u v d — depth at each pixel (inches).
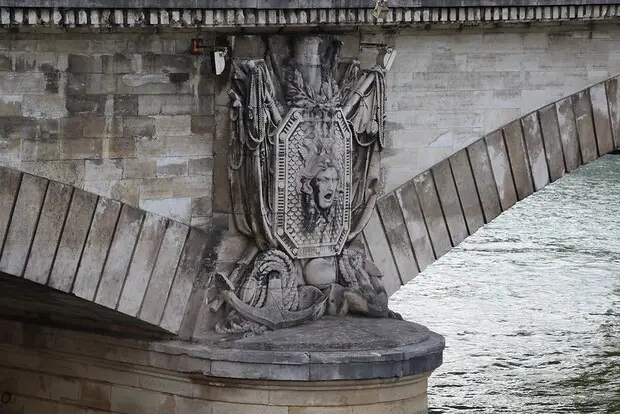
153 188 2012.8
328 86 2090.3
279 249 2074.3
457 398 2672.2
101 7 1891.0
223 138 2054.6
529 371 2839.6
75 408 2145.7
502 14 2230.6
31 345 2171.5
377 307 2135.8
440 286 3572.8
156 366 2057.1
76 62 1939.0
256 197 2047.2
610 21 2367.1
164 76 2007.9
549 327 3161.9
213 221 2065.7
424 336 2087.8
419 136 2251.5
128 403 2097.7
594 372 2844.5
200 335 2038.6
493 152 2313.0
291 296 2079.2
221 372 2007.9
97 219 1962.4
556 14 2274.9
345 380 2011.6
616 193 5428.2
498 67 2309.3
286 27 2057.1
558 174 2373.3
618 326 3181.6
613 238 4350.4
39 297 2037.4
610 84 2395.4
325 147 2087.8
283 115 2063.2
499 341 3041.3
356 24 2103.8
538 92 2347.4
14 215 1900.8
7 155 1898.4
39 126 1919.3
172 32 2001.7
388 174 2229.3
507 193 2331.4
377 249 2210.9
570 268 3821.4
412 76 2239.2
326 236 2110.0
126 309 1996.8
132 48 1979.6
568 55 2362.2
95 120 1958.7
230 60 2043.6
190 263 2048.5
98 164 1964.8
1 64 1888.5
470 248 4128.9
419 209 2250.2
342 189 2113.7
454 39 2265.0
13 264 1900.8
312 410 2015.3
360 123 2148.1
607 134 2405.3
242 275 2062.0
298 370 1998.0
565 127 2370.8
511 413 2603.3
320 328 2063.2
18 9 1838.1
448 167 2276.1
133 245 1994.3
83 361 2130.9
